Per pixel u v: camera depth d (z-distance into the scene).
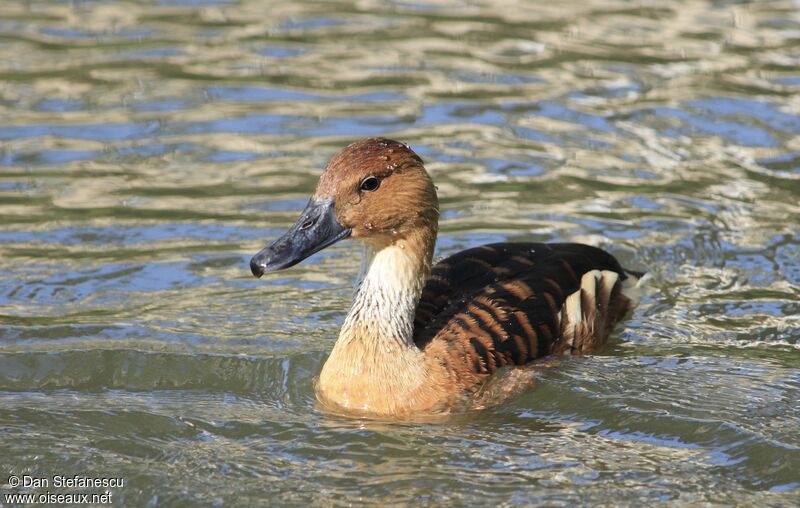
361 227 11.06
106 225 14.97
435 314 12.02
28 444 10.45
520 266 12.59
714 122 18.25
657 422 10.90
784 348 12.37
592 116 18.53
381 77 20.16
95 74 20.09
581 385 11.54
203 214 15.29
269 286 13.69
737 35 21.95
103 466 10.15
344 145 17.39
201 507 9.60
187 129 17.95
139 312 12.96
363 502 9.64
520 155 17.19
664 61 20.70
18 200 15.59
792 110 18.56
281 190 15.98
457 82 19.92
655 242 14.68
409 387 11.13
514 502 9.63
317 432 10.81
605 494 9.75
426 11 23.56
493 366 11.48
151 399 11.39
